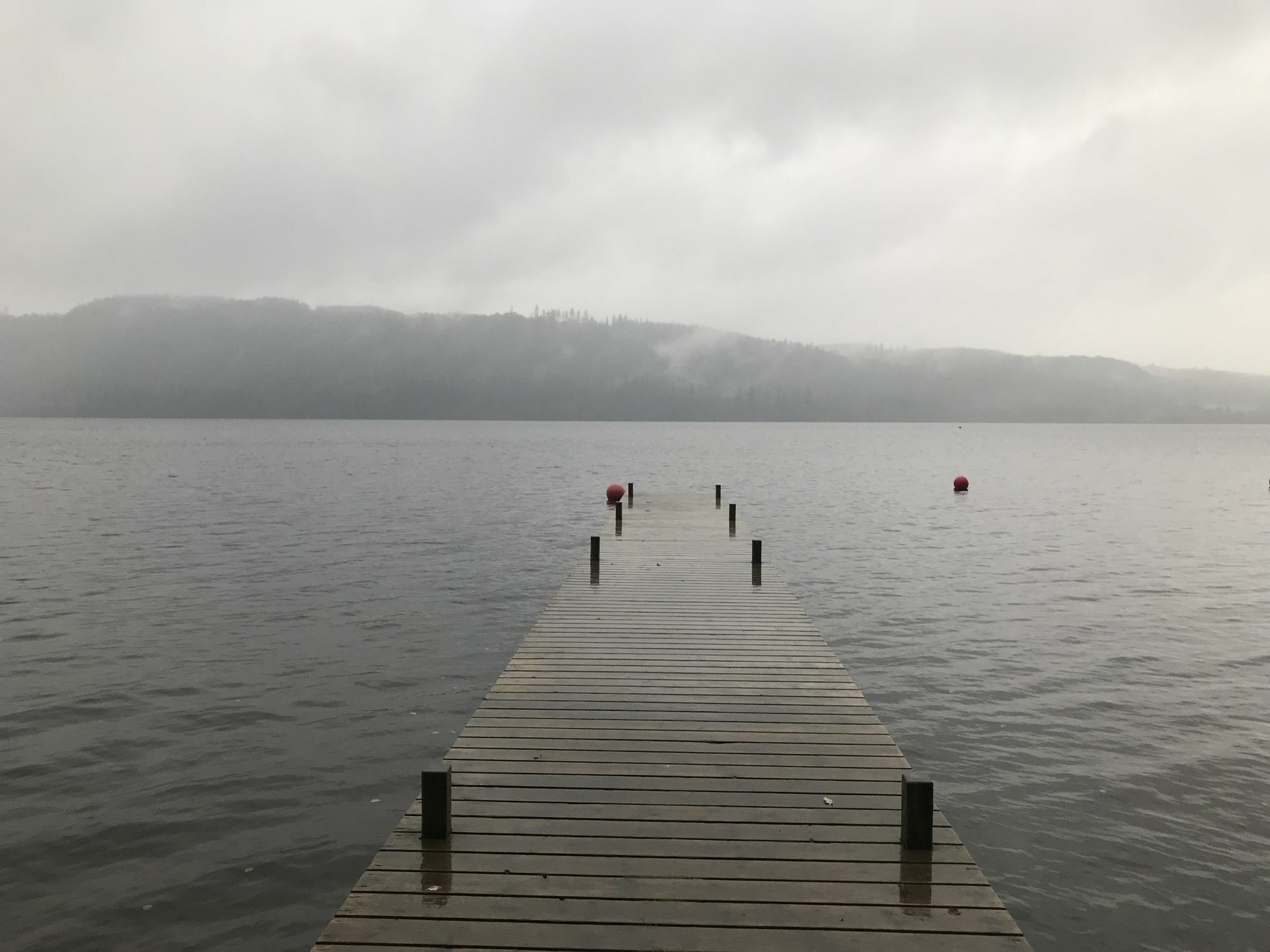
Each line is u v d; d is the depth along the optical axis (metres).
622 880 5.17
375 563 25.00
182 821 9.44
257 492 46.94
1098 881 8.64
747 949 4.50
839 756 7.19
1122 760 11.38
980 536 32.50
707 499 32.62
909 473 70.88
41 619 17.88
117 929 7.59
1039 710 13.20
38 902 7.93
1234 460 97.44
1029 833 9.52
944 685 14.34
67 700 13.00
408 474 62.56
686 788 6.50
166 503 40.50
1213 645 16.91
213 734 11.87
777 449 119.75
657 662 10.18
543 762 7.00
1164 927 7.92
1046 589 22.52
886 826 5.90
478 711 8.31
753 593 14.38
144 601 19.72
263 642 16.38
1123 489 55.72
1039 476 68.44
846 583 23.19
